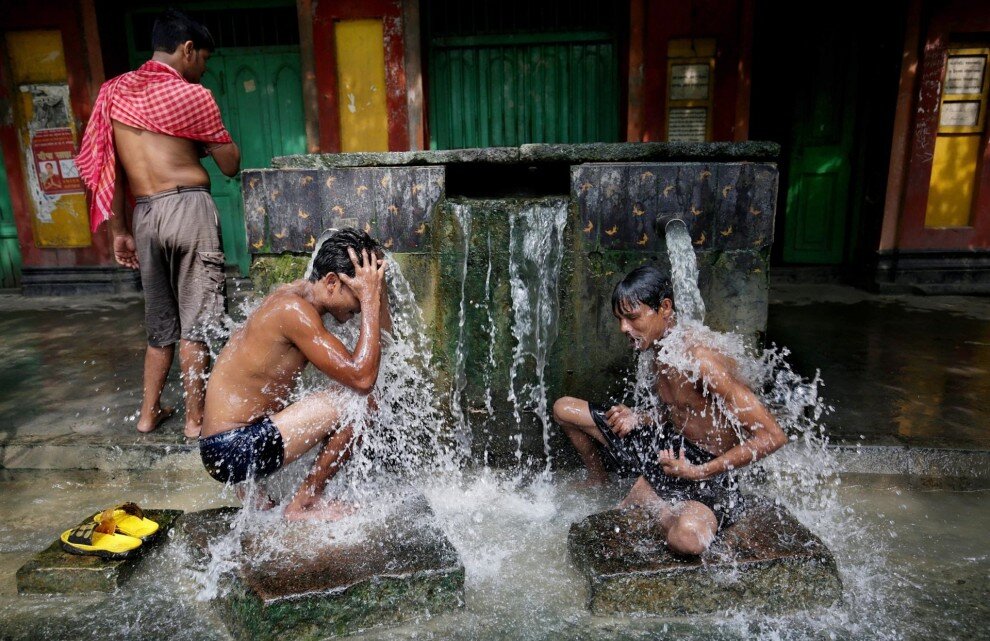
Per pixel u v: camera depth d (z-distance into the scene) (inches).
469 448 118.3
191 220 115.6
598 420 100.8
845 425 123.6
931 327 198.7
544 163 112.7
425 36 257.3
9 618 81.6
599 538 88.5
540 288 111.2
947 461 113.0
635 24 240.4
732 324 113.3
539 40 257.4
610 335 113.1
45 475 119.0
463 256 110.7
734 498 91.0
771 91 263.3
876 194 255.3
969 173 250.5
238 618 78.0
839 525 99.7
